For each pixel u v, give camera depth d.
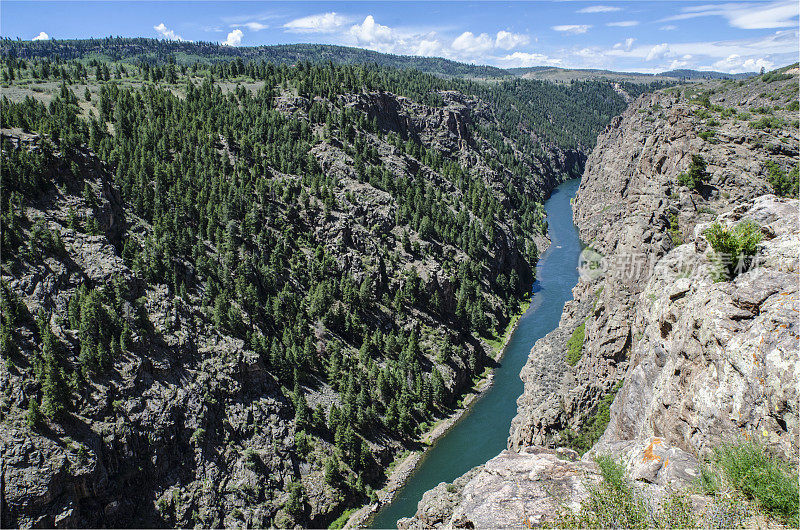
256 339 115.88
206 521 90.31
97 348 92.88
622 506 20.80
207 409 100.06
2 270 93.25
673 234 88.88
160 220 130.50
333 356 124.75
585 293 119.31
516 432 88.94
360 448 105.12
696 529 19.22
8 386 82.25
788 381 22.36
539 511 22.58
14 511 74.19
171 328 105.94
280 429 104.75
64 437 82.25
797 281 26.89
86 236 109.69
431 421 122.12
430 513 53.84
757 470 20.17
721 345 27.55
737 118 155.62
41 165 113.38
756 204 39.56
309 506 96.44
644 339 55.03
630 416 43.78
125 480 87.38
